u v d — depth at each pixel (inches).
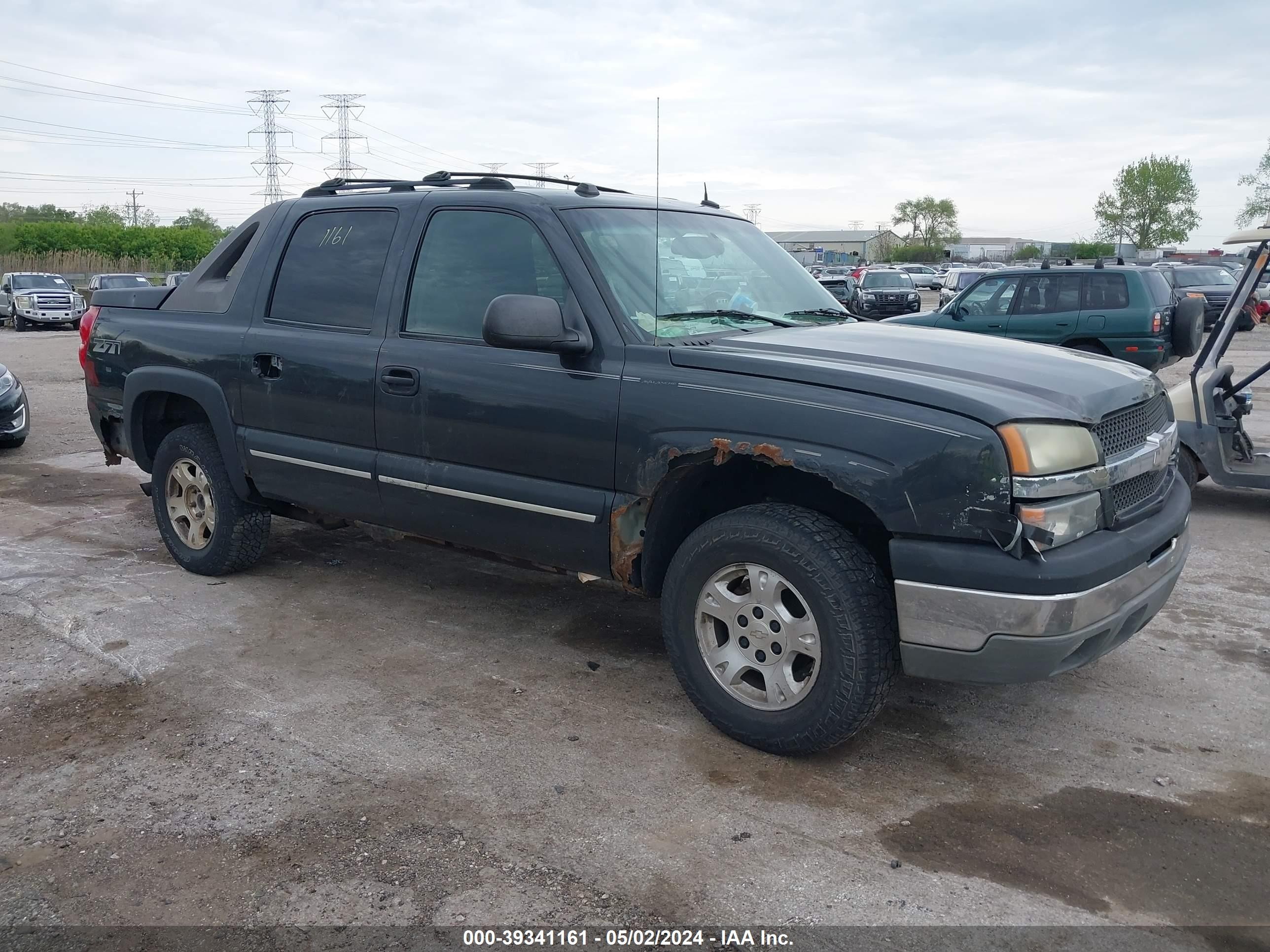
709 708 138.3
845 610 123.0
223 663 166.6
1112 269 461.4
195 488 207.8
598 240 150.7
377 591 203.3
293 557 225.5
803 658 134.3
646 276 151.0
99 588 203.3
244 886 107.5
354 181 187.6
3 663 166.6
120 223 3521.2
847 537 125.7
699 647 138.0
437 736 141.1
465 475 156.3
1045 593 113.9
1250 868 110.0
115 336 214.4
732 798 124.5
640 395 136.3
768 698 132.6
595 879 108.2
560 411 143.7
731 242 175.6
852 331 155.0
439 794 125.6
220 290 197.6
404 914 102.8
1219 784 128.3
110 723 145.4
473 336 156.9
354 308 173.0
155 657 168.9
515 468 150.6
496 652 171.6
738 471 142.3
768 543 127.6
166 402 212.8
